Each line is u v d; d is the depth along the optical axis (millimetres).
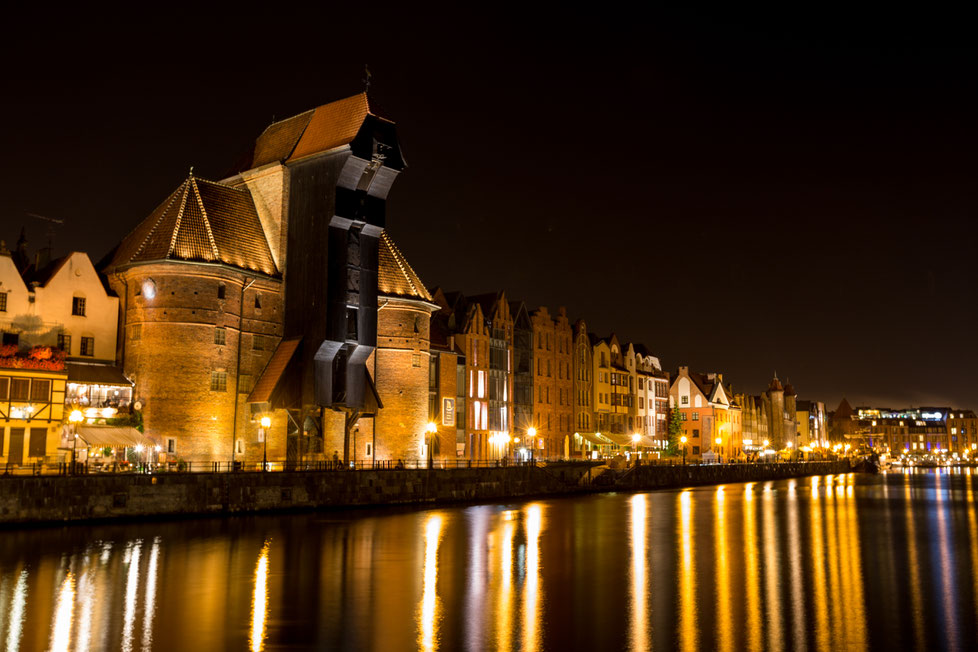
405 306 73812
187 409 58156
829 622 24578
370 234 67500
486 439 91500
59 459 52188
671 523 52031
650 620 24656
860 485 109875
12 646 21172
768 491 92438
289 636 22375
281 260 66688
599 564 34906
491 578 31297
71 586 28297
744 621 24625
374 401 67562
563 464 81875
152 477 45656
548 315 106312
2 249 56000
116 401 58375
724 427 152250
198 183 65125
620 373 123125
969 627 24062
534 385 101875
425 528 46375
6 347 50938
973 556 38156
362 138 65000
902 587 30250
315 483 54469
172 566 32344
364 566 33406
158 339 58500
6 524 40156
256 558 34594
